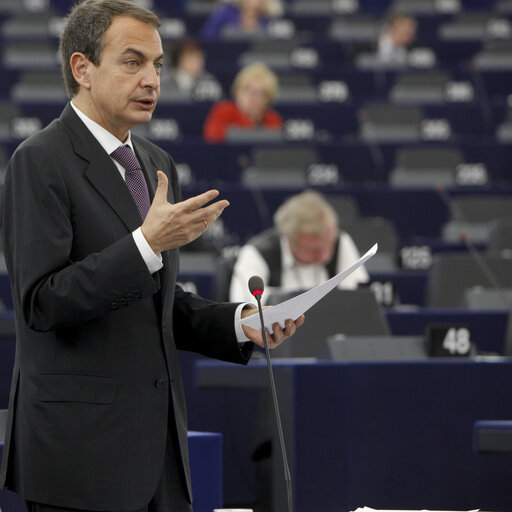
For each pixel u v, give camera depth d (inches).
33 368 300.0
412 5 1868.8
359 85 1488.7
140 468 298.5
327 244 716.7
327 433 500.1
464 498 514.9
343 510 500.7
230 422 650.2
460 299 791.1
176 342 337.4
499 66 1566.2
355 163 1219.2
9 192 299.6
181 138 1304.1
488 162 1240.2
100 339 299.0
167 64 1440.7
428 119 1358.3
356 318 608.4
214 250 940.6
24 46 1505.9
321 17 1754.4
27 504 304.2
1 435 383.9
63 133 307.9
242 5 1684.3
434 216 1116.5
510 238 925.2
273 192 1071.6
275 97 1347.2
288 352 597.0
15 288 298.8
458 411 515.8
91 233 300.0
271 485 551.2
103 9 309.4
